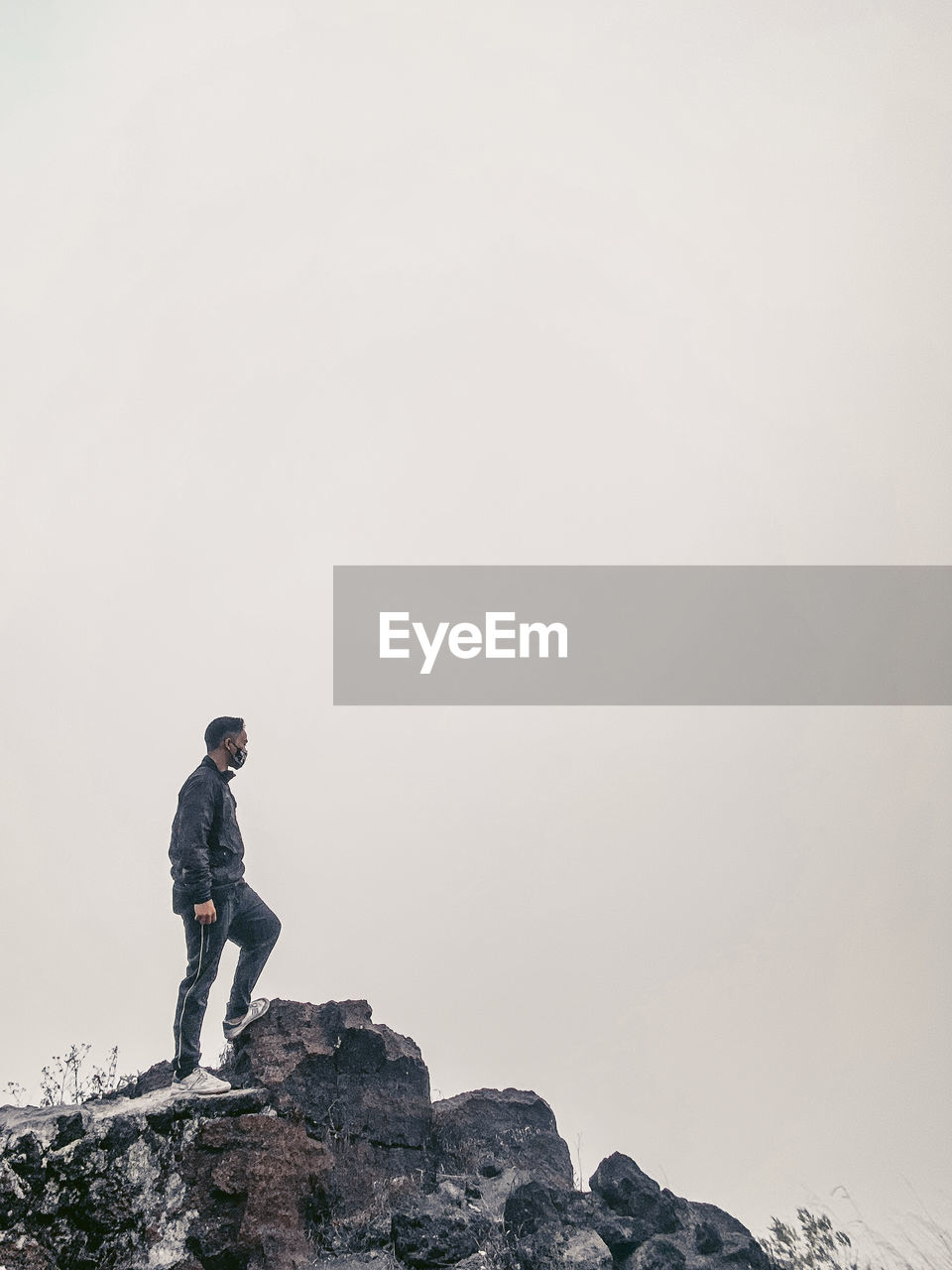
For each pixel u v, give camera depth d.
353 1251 3.86
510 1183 4.36
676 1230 4.30
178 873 4.20
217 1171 3.81
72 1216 3.57
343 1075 4.52
